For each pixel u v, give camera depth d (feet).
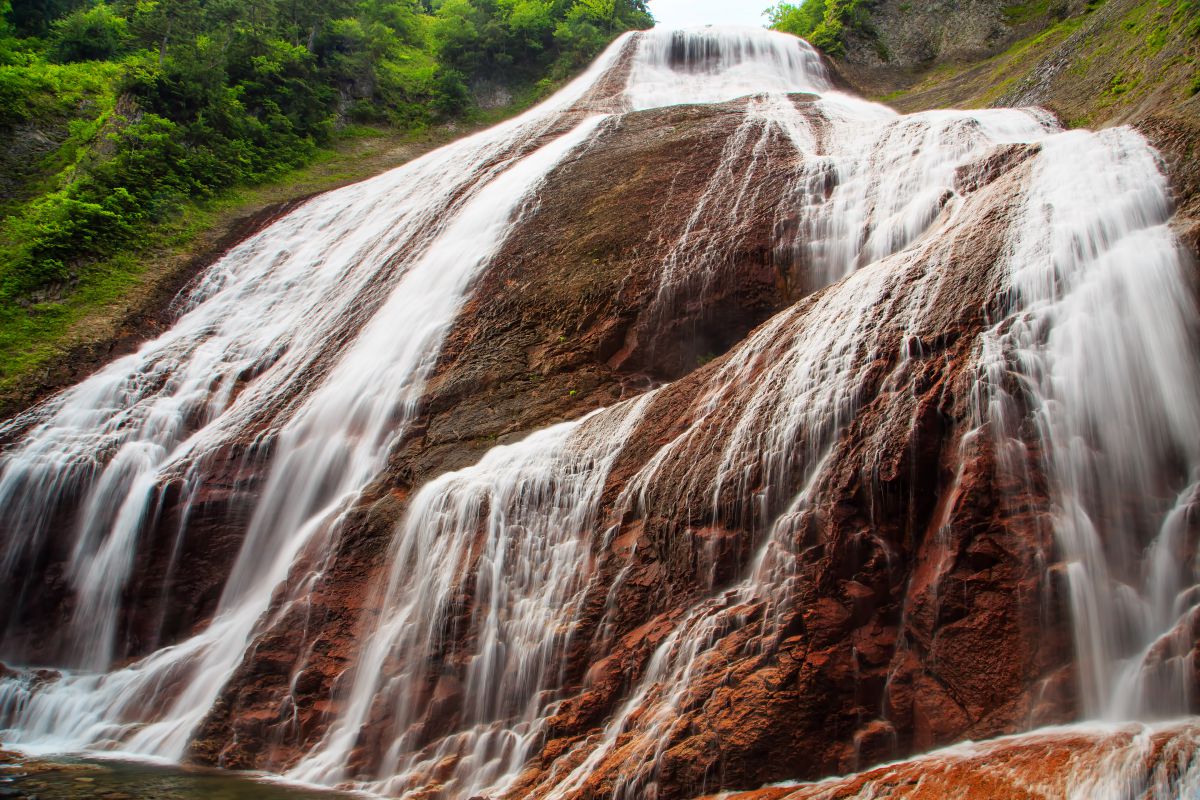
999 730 22.43
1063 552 23.75
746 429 32.04
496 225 62.54
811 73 100.94
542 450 39.70
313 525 44.01
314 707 34.73
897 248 44.50
